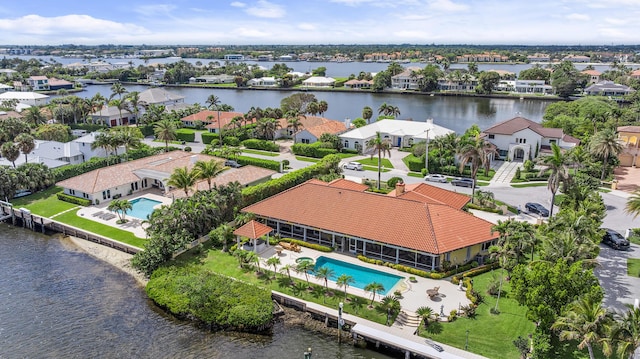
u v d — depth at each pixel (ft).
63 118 487.61
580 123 389.60
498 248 163.43
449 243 172.24
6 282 182.60
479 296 155.94
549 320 122.21
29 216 237.04
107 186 261.24
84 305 165.48
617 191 262.88
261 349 140.87
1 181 255.09
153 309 162.50
